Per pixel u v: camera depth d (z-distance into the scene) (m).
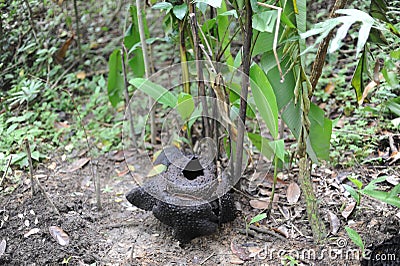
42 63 2.54
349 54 2.58
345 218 1.63
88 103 2.49
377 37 1.44
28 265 1.50
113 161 2.10
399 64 1.93
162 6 1.57
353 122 2.15
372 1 1.50
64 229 1.65
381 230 1.57
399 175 1.80
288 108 1.61
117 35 2.94
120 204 1.83
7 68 2.41
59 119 2.39
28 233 1.62
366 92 1.54
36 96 2.41
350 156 1.94
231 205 1.65
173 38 1.81
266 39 1.57
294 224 1.66
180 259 1.54
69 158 2.11
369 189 1.50
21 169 2.00
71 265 1.51
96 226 1.70
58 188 1.90
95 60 2.73
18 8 2.46
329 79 2.38
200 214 1.56
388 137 1.97
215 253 1.56
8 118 2.29
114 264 1.53
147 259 1.54
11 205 1.77
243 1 1.50
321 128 1.62
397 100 1.66
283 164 1.91
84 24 2.86
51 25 2.57
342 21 1.20
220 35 1.74
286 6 1.48
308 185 1.55
